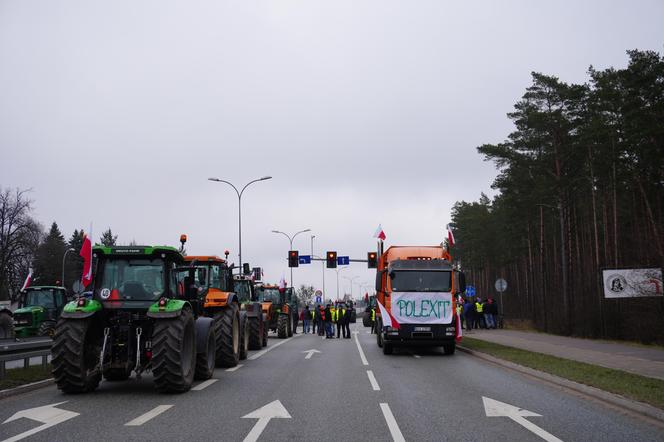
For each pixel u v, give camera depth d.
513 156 42.47
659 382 11.58
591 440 7.47
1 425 8.44
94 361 11.82
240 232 43.34
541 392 11.57
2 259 62.91
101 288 12.15
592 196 42.09
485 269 77.31
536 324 42.72
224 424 8.51
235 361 16.86
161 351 11.26
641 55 32.31
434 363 17.75
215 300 16.80
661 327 22.95
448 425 8.41
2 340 14.45
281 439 7.57
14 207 63.53
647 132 30.19
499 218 61.75
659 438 7.57
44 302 27.39
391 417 9.00
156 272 12.33
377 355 20.91
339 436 7.73
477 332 34.19
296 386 12.55
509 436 7.71
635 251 31.84
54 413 9.38
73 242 98.12
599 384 11.49
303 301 105.56
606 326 27.34
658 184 35.12
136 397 11.07
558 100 40.88
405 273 21.12
